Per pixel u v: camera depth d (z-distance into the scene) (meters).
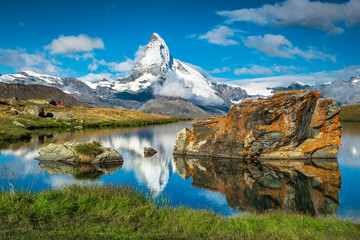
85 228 9.80
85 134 71.94
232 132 34.69
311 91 32.62
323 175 25.42
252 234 9.96
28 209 11.15
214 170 28.16
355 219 14.39
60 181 22.84
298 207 16.91
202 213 13.16
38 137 61.06
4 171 26.47
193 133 38.44
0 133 57.66
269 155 33.50
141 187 21.61
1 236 8.56
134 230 10.25
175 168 29.30
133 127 110.38
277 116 31.92
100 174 26.05
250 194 19.86
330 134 33.28
